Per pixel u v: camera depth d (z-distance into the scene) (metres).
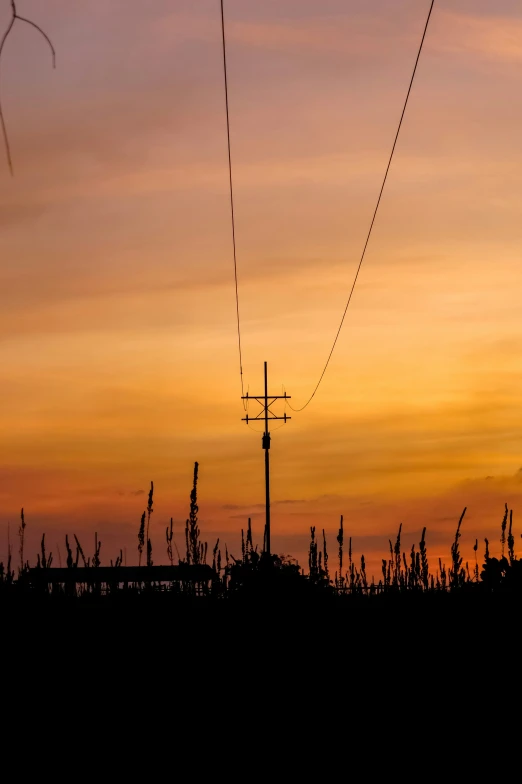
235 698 14.68
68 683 15.09
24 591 17.78
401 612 18.91
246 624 18.06
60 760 11.94
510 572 19.11
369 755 12.13
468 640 17.17
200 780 11.18
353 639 17.62
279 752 12.29
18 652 16.12
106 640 16.86
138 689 14.99
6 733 12.96
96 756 12.11
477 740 12.63
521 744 12.37
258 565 19.98
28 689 14.78
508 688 14.91
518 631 17.38
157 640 16.98
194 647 16.84
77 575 18.70
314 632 18.02
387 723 13.49
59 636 16.81
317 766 11.70
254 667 16.19
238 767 11.64
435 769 11.49
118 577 18.59
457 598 19.06
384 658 16.56
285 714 14.02
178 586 18.66
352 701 14.48
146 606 17.86
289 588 19.50
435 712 13.94
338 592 21.16
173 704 14.34
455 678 15.49
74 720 13.56
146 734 13.07
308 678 15.70
